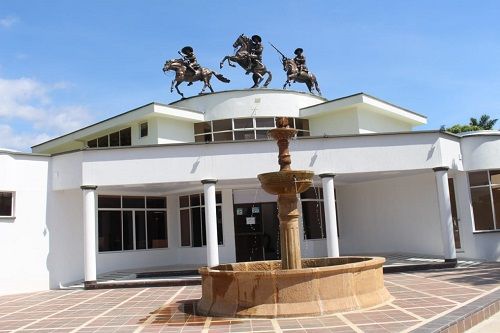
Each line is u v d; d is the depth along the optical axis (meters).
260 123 21.31
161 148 16.28
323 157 16.23
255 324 8.28
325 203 16.12
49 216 17.30
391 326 7.51
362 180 20.27
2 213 16.45
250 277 9.04
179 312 10.20
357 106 20.53
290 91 21.80
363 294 9.39
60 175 17.08
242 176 16.17
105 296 13.91
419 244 19.22
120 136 22.25
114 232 19.17
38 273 16.81
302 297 8.81
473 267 15.63
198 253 19.88
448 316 7.92
